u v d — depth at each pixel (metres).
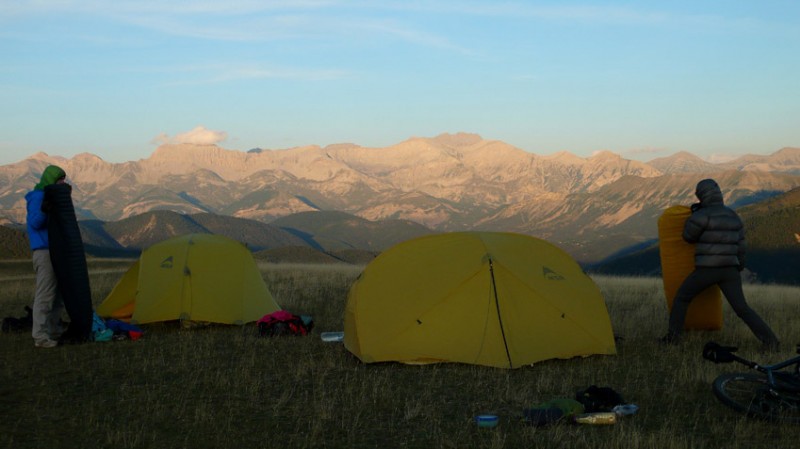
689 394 7.65
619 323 10.37
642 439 6.71
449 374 8.31
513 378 8.20
